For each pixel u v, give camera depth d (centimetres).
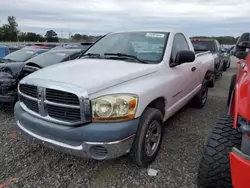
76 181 267
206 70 529
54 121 250
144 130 266
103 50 381
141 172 283
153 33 386
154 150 302
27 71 474
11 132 393
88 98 231
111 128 232
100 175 279
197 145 353
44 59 567
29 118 271
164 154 324
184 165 298
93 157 243
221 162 213
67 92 236
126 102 240
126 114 240
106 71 278
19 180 268
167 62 339
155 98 288
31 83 263
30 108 279
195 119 470
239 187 169
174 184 262
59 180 269
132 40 379
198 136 385
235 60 2077
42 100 254
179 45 403
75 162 306
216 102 612
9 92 461
